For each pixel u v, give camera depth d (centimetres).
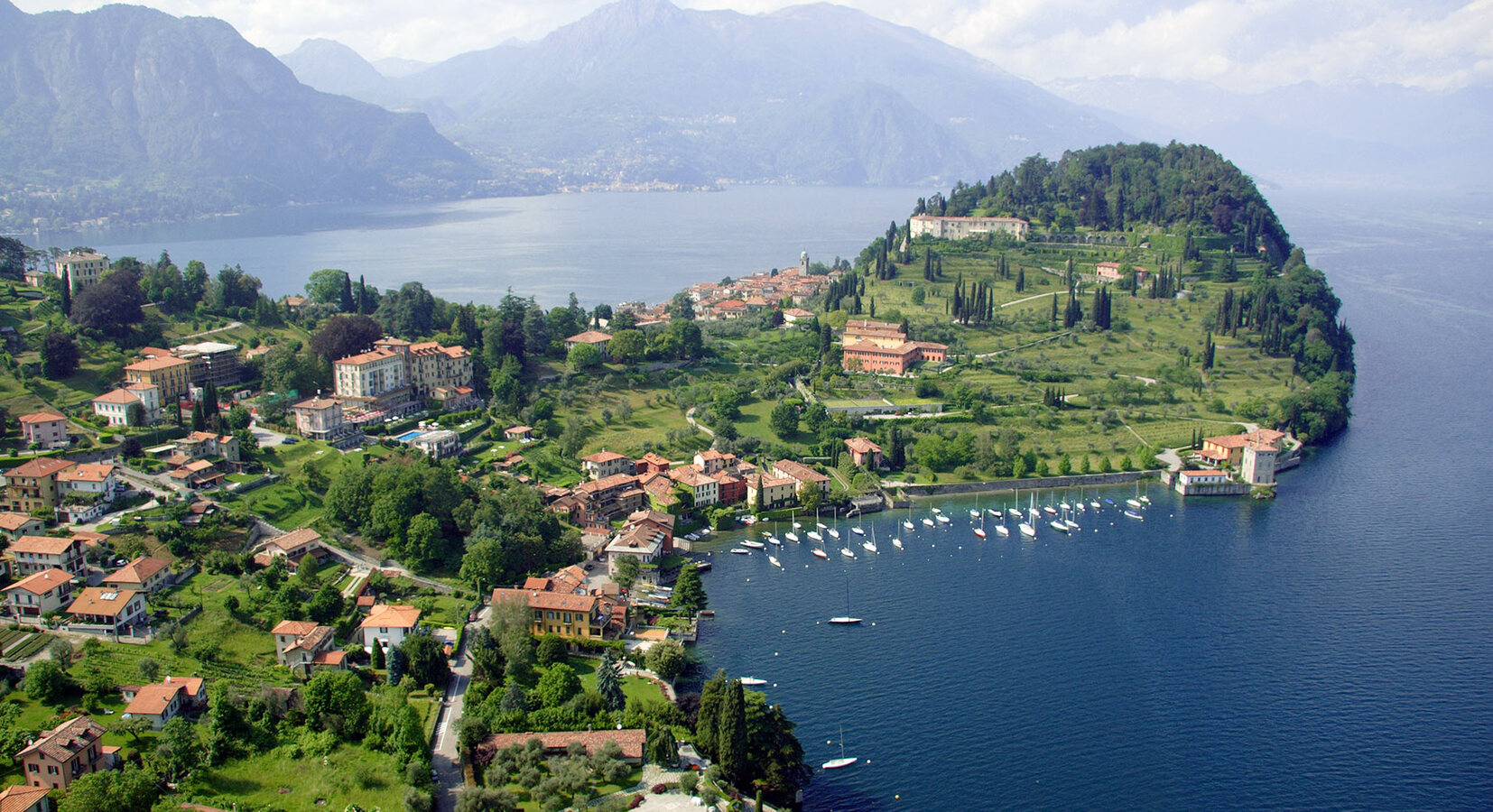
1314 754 17650
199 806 14812
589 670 19725
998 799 16375
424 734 16825
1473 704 19150
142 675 17612
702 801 15188
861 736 18038
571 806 14988
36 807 13738
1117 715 18800
